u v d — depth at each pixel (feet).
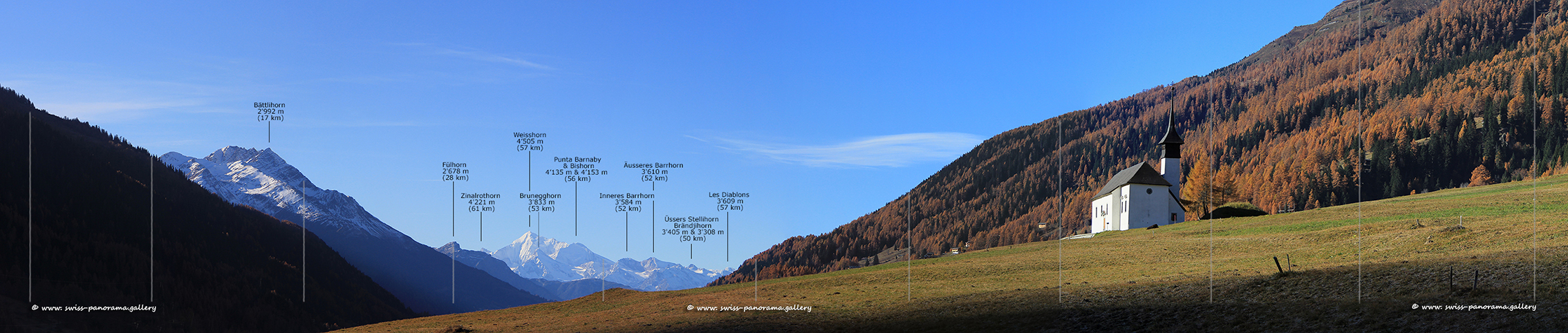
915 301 194.70
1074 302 168.45
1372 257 203.21
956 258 308.40
